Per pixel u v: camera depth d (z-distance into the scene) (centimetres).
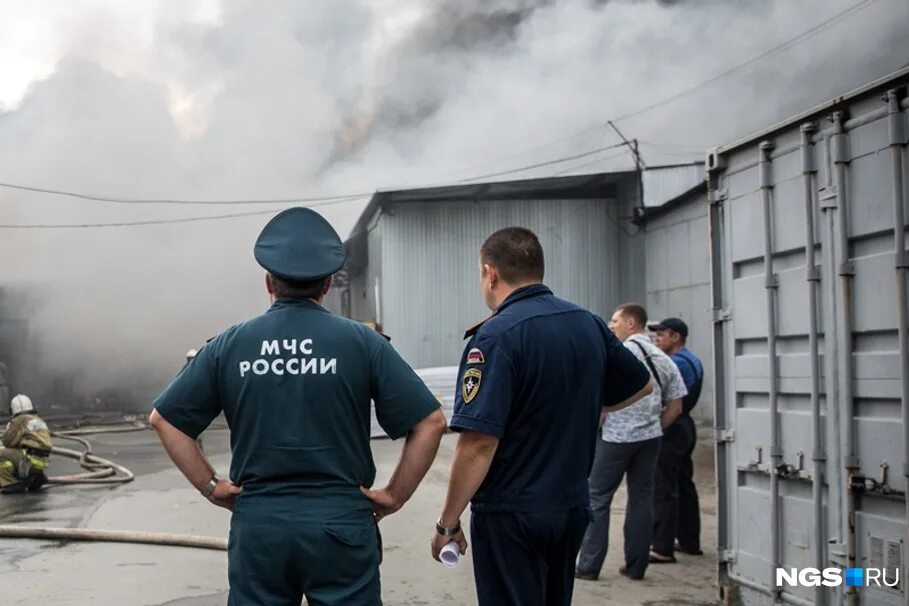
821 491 330
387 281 1752
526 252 272
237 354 238
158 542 591
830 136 324
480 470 246
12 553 564
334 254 247
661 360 478
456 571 506
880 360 304
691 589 457
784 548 353
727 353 394
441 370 1291
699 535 543
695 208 1520
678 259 1583
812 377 333
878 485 303
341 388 234
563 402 257
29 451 823
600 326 277
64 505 757
